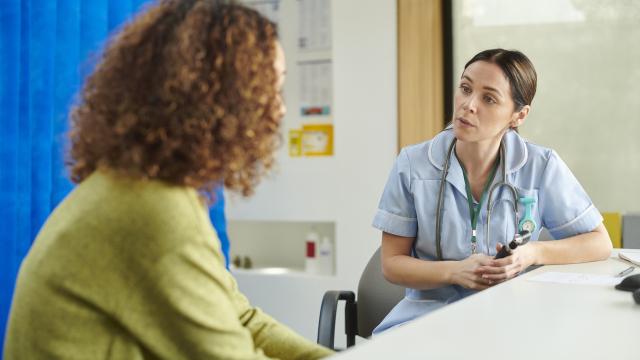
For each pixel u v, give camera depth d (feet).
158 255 2.55
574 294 3.93
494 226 5.44
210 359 2.64
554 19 9.70
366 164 10.11
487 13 10.00
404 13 9.89
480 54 5.31
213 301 2.66
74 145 2.88
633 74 9.37
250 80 2.77
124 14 6.66
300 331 10.39
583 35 9.57
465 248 5.43
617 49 9.43
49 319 2.57
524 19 9.83
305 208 10.51
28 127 5.88
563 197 5.58
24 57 5.91
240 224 11.45
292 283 10.44
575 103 9.64
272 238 11.28
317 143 10.64
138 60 2.72
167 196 2.63
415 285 5.25
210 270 2.66
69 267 2.56
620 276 4.64
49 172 5.98
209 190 2.89
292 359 3.56
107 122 2.71
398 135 9.98
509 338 2.81
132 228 2.55
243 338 2.76
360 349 2.62
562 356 2.52
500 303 3.63
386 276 5.49
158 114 2.65
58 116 5.99
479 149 5.43
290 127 10.83
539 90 9.79
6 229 5.68
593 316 3.28
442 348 2.64
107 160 2.68
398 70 9.96
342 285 10.23
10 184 5.68
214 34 2.74
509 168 5.56
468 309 3.46
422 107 9.85
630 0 9.35
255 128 2.83
